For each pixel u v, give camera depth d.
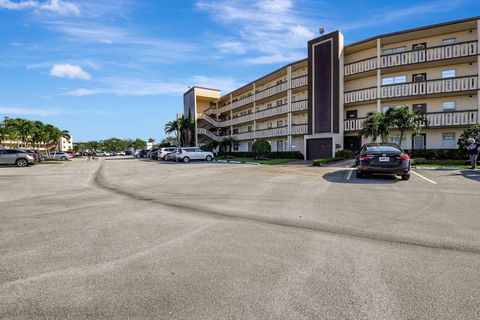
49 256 3.89
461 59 22.88
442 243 4.22
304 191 9.03
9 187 11.24
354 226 5.16
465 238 4.43
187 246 4.22
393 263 3.54
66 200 8.14
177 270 3.41
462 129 23.25
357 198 7.75
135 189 10.25
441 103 24.36
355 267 3.44
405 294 2.81
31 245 4.34
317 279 3.15
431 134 24.44
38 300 2.78
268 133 37.41
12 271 3.43
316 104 29.25
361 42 26.69
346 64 27.75
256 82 40.31
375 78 27.38
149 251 4.04
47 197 8.71
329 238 4.52
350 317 2.46
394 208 6.52
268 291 2.90
